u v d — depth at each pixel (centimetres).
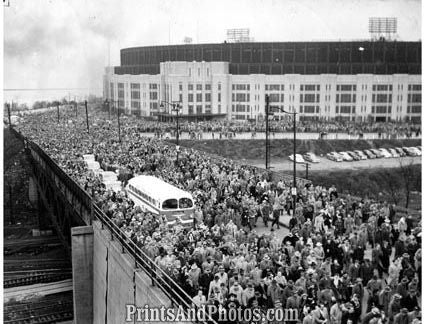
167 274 2059
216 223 2719
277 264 2025
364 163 3984
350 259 2166
